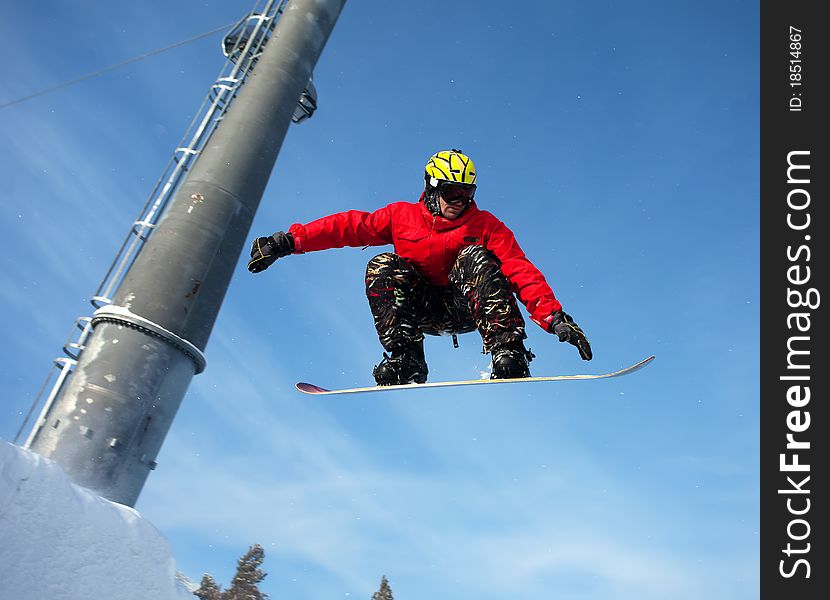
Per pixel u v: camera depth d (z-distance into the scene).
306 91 7.69
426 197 3.28
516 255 3.19
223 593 12.41
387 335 3.24
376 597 14.87
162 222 5.94
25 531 2.14
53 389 5.36
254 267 3.42
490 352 3.09
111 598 2.29
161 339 5.44
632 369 2.93
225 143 6.38
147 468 5.23
